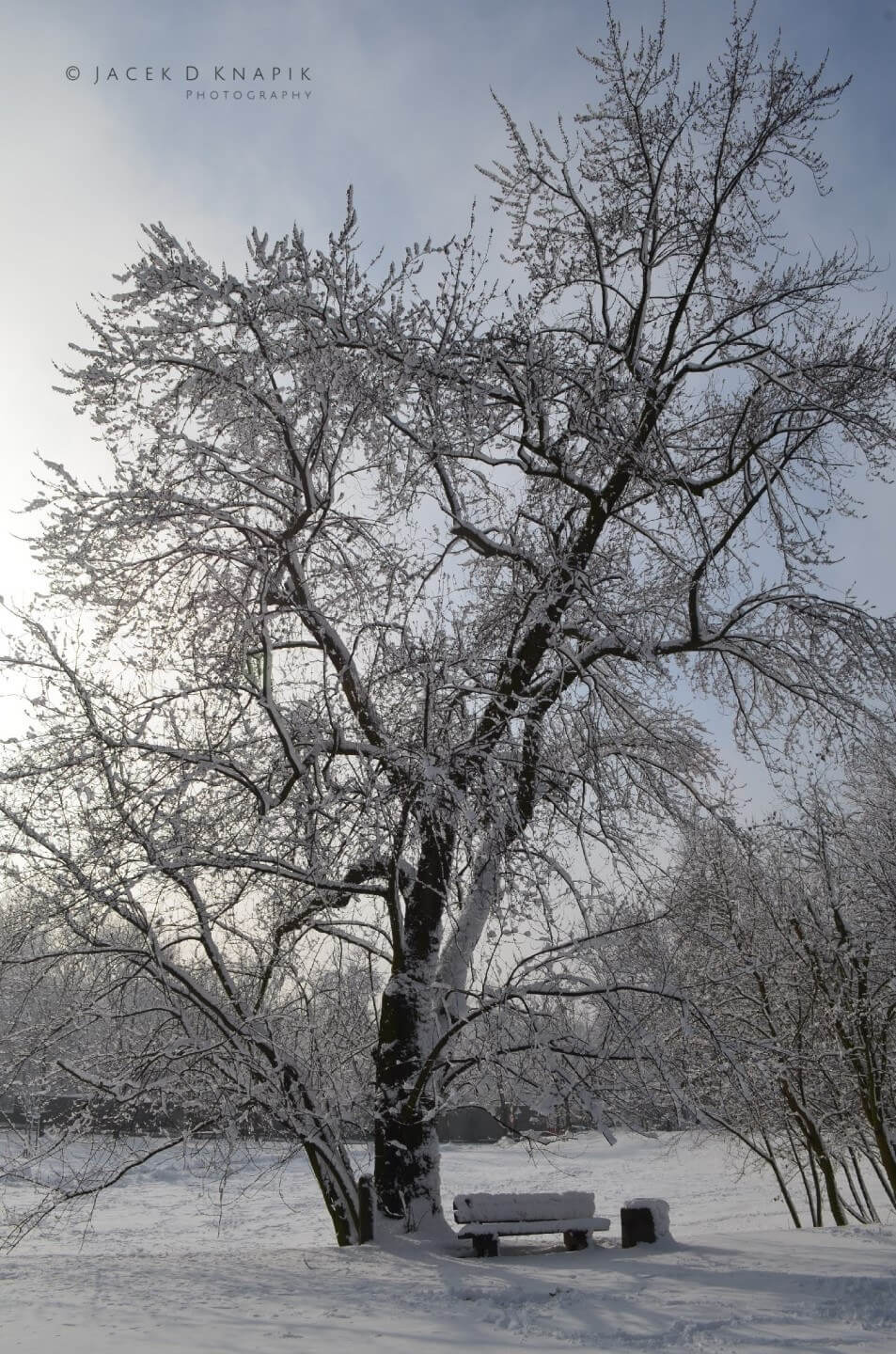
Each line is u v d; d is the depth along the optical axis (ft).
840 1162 51.62
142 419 38.32
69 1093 34.73
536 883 34.65
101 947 32.81
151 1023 37.55
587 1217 35.27
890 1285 25.85
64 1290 27.27
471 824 33.42
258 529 38.22
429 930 37.81
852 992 46.11
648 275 44.98
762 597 43.34
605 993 34.55
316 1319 23.49
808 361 44.91
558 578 39.58
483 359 40.24
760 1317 23.15
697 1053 41.57
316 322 38.32
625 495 45.50
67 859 31.50
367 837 33.88
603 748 46.16
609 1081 34.91
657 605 45.03
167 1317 23.68
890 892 48.70
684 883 45.52
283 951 36.63
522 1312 24.04
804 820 51.31
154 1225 66.95
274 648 40.42
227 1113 33.45
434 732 35.81
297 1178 91.56
